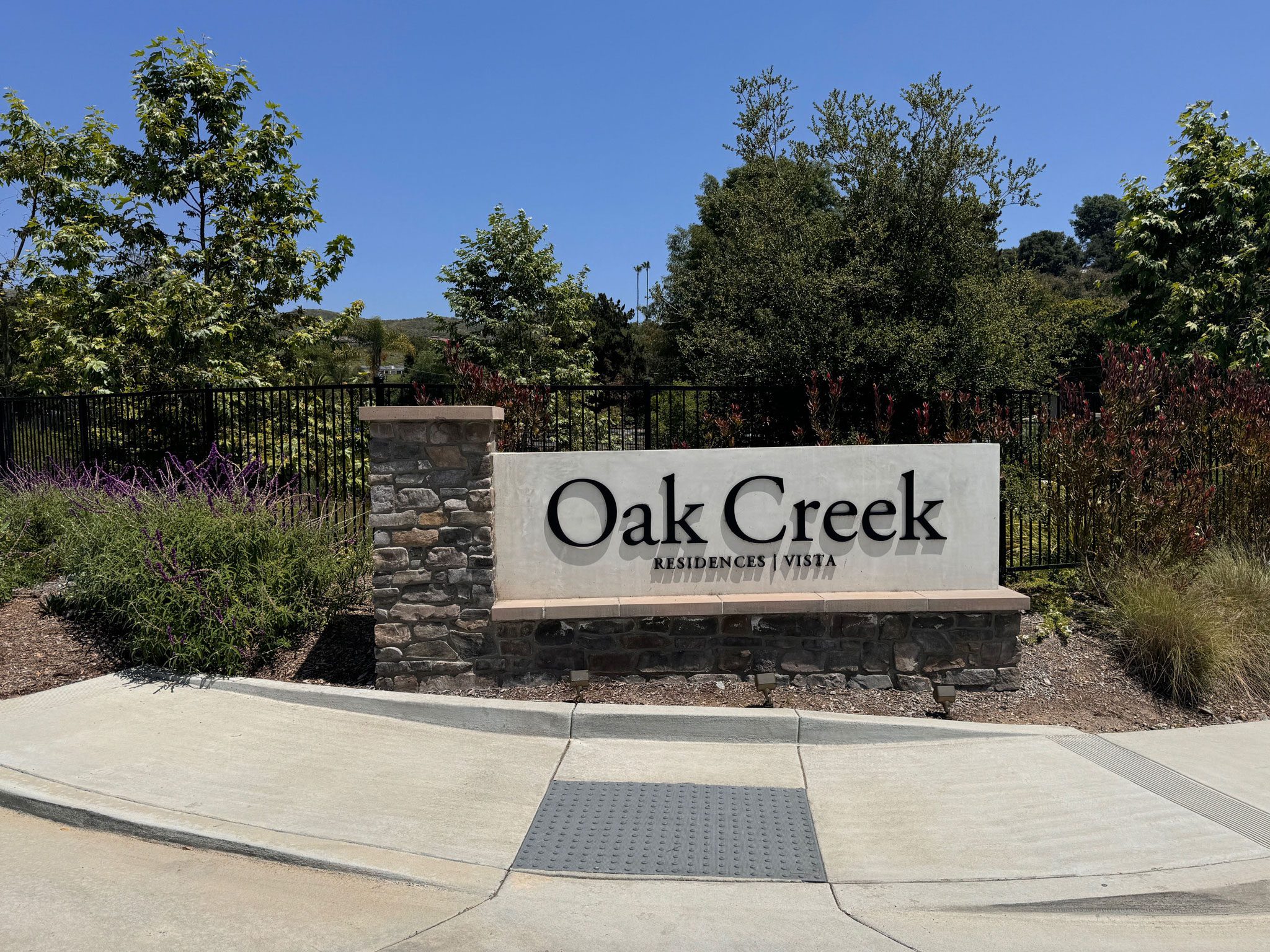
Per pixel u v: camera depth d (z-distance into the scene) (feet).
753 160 39.75
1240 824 13.34
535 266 56.95
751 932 10.69
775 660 18.80
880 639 18.83
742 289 36.27
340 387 28.63
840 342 33.83
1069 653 20.54
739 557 19.15
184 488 27.07
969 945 10.54
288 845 12.37
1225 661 19.15
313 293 48.62
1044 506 25.25
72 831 13.10
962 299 34.42
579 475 18.86
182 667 18.75
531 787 14.58
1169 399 26.81
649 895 11.51
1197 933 10.95
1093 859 12.36
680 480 19.04
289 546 21.17
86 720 16.43
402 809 13.58
